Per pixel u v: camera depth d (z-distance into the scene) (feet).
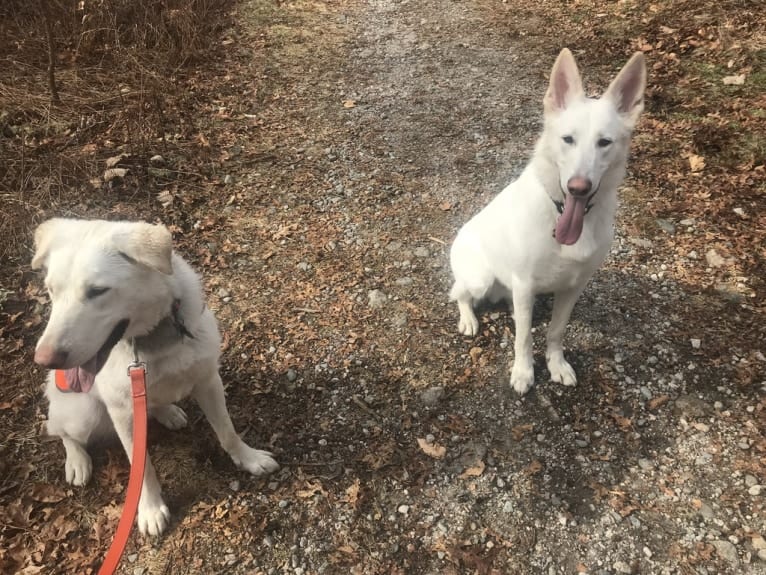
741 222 15.05
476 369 12.05
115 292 7.45
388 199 16.88
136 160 17.62
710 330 12.44
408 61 24.80
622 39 24.45
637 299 13.33
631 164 17.39
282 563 9.01
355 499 9.77
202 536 9.32
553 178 9.91
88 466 10.08
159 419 10.96
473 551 9.10
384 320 13.20
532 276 10.53
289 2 30.35
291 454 10.55
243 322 13.12
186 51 23.71
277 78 23.36
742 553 8.86
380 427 11.00
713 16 24.35
